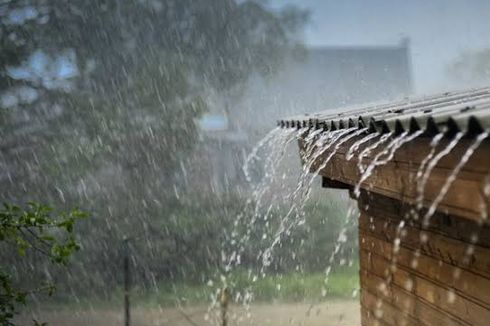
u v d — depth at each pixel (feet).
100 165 61.05
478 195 5.90
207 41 71.26
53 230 37.11
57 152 59.36
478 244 8.06
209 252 58.90
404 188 7.95
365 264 13.79
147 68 64.64
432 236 9.62
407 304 10.93
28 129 59.98
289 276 49.65
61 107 61.26
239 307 41.81
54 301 51.08
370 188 9.63
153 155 62.59
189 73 69.51
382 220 12.44
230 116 71.77
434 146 6.79
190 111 64.69
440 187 6.75
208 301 48.75
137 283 55.77
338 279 48.75
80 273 54.19
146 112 63.52
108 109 62.23
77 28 64.90
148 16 68.54
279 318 39.55
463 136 5.77
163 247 59.16
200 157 65.87
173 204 62.13
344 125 10.11
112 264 57.36
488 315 7.87
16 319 46.85
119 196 60.80
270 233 53.01
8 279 15.69
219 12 71.41
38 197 58.13
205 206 61.82
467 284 8.45
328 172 12.66
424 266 10.06
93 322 46.70
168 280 56.85
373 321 13.15
